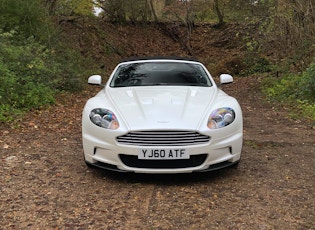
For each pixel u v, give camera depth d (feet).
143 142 13.97
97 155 14.75
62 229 11.19
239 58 71.61
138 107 15.10
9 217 11.94
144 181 15.07
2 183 14.73
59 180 15.15
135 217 11.98
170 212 12.33
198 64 20.45
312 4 40.50
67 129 24.58
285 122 27.55
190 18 104.32
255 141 21.49
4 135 22.06
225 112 14.96
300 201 13.14
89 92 44.09
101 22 92.22
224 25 106.11
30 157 18.07
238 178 15.42
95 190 14.16
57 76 39.65
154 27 105.29
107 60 79.71
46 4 55.26
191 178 15.40
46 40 46.42
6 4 42.78
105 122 14.55
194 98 16.08
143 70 19.48
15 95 29.40
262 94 43.62
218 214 12.17
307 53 41.47
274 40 45.80
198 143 14.08
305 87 34.63
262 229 11.17
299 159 18.02
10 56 33.27
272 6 46.37
